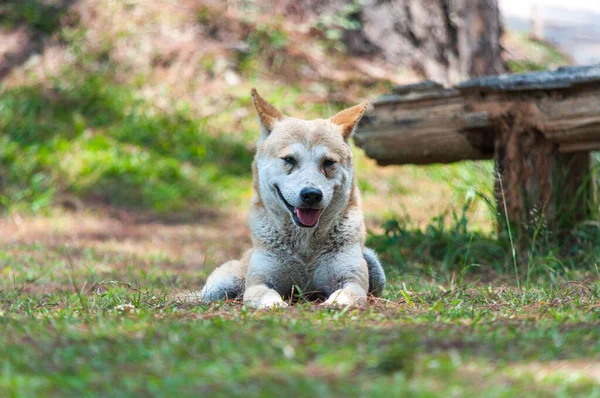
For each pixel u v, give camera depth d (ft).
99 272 40.75
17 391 15.03
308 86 80.43
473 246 40.11
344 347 17.70
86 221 59.16
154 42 81.20
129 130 72.18
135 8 83.87
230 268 31.50
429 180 70.59
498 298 28.30
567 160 39.32
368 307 24.90
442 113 40.88
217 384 15.34
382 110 42.98
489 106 39.45
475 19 85.15
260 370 16.34
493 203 44.83
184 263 45.55
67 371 16.62
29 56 78.38
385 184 69.36
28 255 45.78
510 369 16.48
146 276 39.40
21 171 64.90
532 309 25.18
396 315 23.39
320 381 15.34
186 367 16.51
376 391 14.61
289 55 82.99
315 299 29.78
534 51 108.06
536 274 35.99
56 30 80.74
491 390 14.70
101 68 78.18
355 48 84.79
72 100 74.13
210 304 26.61
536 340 19.19
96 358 17.61
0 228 55.88
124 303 27.37
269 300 26.09
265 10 86.89
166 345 18.28
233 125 75.56
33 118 71.51
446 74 84.79
